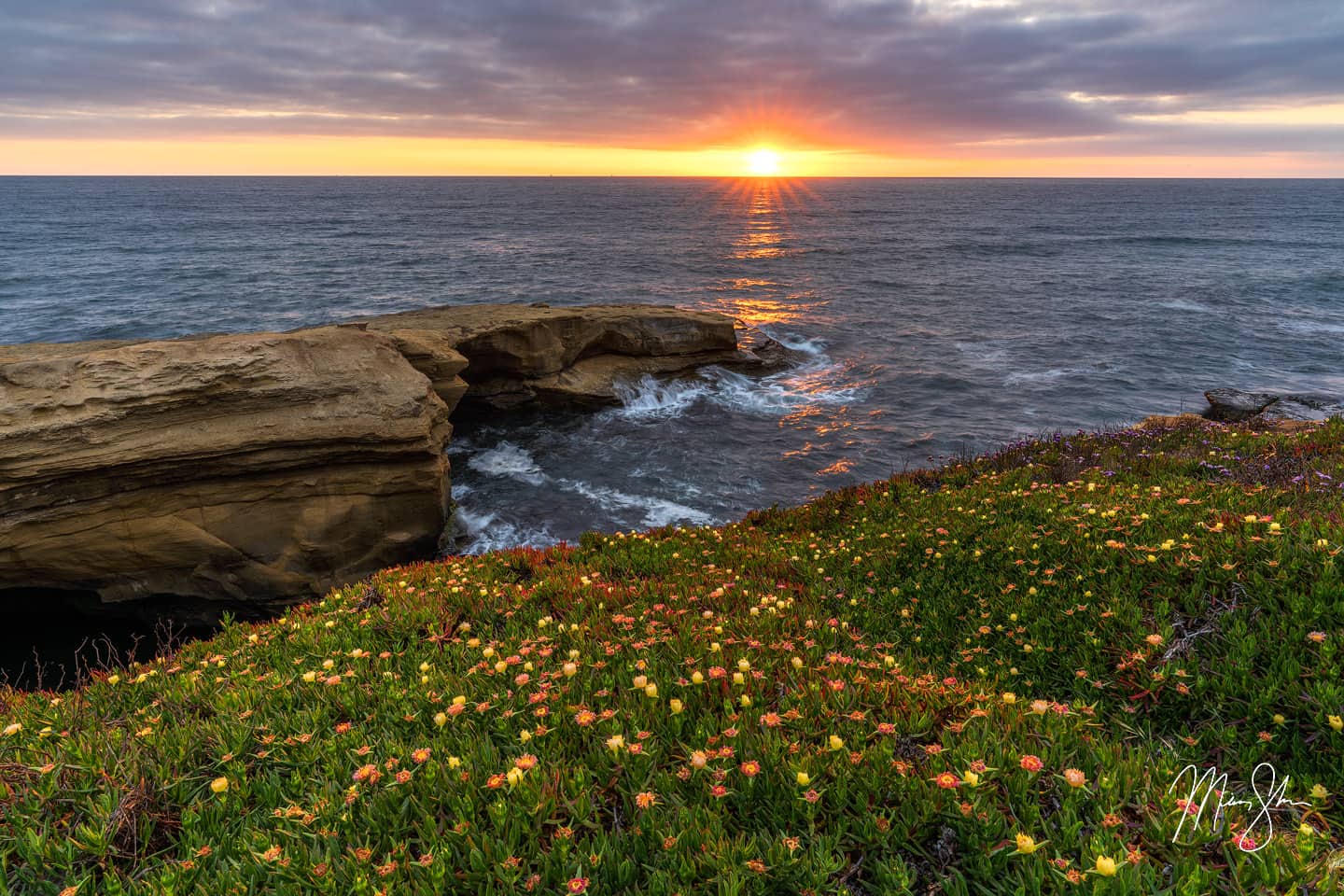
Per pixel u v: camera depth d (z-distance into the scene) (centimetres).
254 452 1378
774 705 385
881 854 268
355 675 461
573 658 450
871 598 665
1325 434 1104
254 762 359
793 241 11488
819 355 3719
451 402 2098
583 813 293
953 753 308
